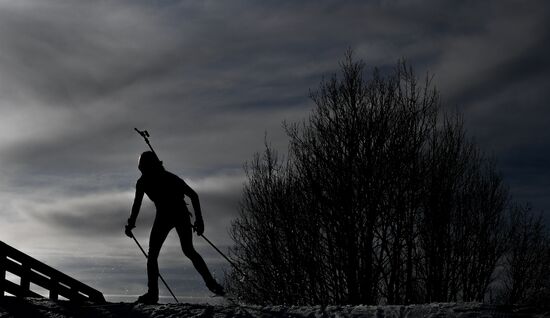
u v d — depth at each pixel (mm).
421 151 20562
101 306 7820
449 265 20391
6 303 8148
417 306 6766
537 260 21281
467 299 20609
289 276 19484
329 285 19438
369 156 19938
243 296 18844
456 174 20938
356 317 6465
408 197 19906
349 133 20156
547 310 6383
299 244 19703
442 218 20172
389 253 19703
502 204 21719
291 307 7246
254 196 20781
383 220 19828
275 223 20047
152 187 8117
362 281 19266
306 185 20141
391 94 20828
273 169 21062
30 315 7508
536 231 21859
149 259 8070
